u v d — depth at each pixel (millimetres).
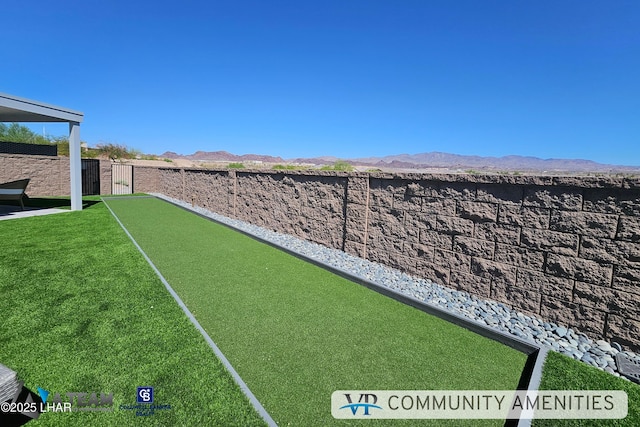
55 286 4668
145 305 4133
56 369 2818
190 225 10102
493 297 4652
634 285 3432
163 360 2994
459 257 5047
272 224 9867
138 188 21266
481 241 4758
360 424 2383
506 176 4398
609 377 2973
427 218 5492
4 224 8992
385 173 6145
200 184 14578
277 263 6348
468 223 4906
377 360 3209
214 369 2889
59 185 16922
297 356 3230
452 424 2418
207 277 5449
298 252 6934
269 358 3180
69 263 5707
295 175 8797
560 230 3959
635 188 3363
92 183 19344
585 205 3750
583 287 3793
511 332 3828
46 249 6562
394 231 6090
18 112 10625
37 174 16141
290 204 9070
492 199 4609
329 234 7730
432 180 5363
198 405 2459
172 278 5352
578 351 3465
